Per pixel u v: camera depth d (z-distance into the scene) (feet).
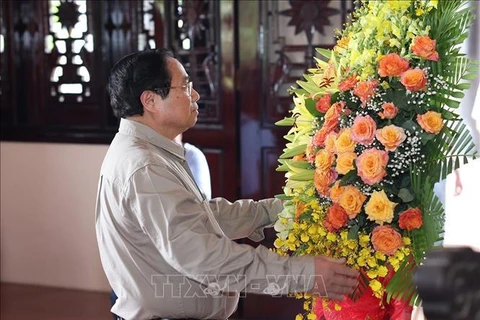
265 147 16.24
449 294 8.07
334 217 7.37
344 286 7.37
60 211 18.47
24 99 18.53
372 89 7.38
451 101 7.37
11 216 18.90
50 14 18.08
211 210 8.75
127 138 8.13
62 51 18.08
